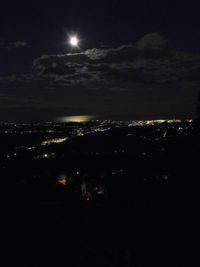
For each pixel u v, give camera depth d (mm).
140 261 12125
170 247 13164
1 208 20469
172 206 18156
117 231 15289
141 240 13953
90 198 22328
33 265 12219
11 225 16938
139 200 19938
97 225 16469
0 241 14625
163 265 11727
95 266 12055
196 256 12328
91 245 13797
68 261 12531
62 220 17781
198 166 25156
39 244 14180
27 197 23562
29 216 18641
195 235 14242
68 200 22375
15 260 12695
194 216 16422
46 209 20219
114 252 12914
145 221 16375
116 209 18953
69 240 14633
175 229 15023
